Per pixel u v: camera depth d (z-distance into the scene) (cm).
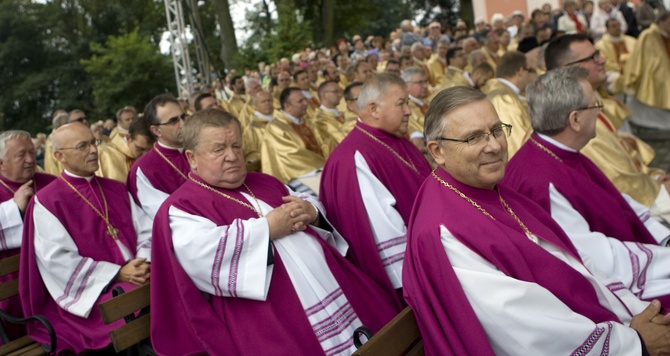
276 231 313
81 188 432
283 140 714
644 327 242
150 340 325
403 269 254
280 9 2858
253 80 1080
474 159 243
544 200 321
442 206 248
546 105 324
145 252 429
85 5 4009
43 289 405
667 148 828
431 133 252
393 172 393
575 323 224
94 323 388
